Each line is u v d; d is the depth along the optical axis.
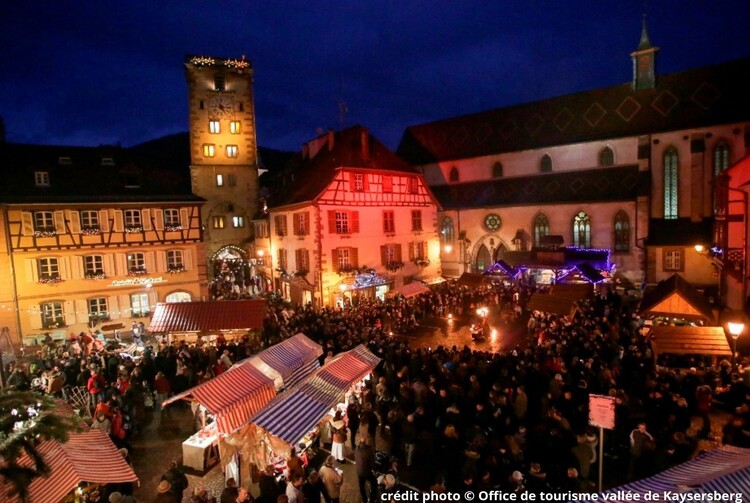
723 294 26.28
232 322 23.17
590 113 42.84
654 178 37.56
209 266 43.41
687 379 14.78
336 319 25.09
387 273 36.59
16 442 7.30
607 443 13.21
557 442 11.48
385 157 38.06
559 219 40.41
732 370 16.53
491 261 44.53
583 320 22.83
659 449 11.45
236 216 44.38
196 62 42.28
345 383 14.28
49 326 28.41
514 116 47.56
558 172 43.31
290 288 37.19
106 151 33.12
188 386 18.47
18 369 18.22
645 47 40.22
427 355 18.11
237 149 44.12
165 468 13.86
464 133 50.53
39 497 8.62
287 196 38.06
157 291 31.61
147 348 22.38
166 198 31.88
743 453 7.99
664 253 35.47
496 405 13.25
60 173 30.73
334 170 33.91
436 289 35.97
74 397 17.27
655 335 17.34
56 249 28.64
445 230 47.44
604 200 38.03
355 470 13.27
